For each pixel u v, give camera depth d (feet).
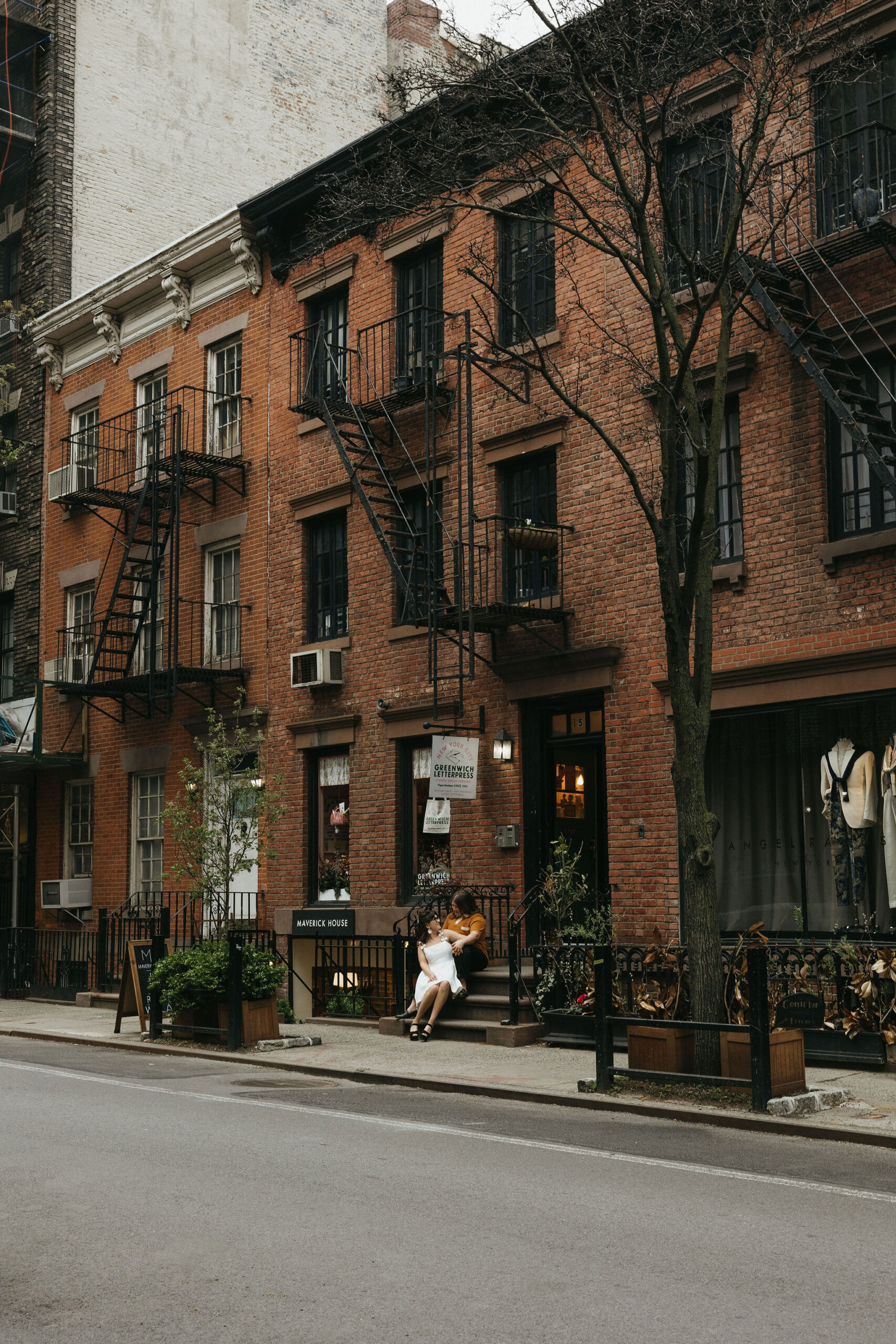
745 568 45.78
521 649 53.57
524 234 55.98
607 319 51.42
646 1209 22.02
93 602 80.12
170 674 66.64
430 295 60.70
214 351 73.00
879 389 43.73
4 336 88.69
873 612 42.24
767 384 45.78
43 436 85.66
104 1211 21.91
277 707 65.62
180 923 69.56
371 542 61.62
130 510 76.28
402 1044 47.29
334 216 53.72
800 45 39.99
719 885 46.50
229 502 70.13
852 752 43.04
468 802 55.36
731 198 44.91
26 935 75.36
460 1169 25.35
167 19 91.40
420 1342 15.47
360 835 60.54
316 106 98.53
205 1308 16.83
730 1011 37.04
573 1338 15.60
